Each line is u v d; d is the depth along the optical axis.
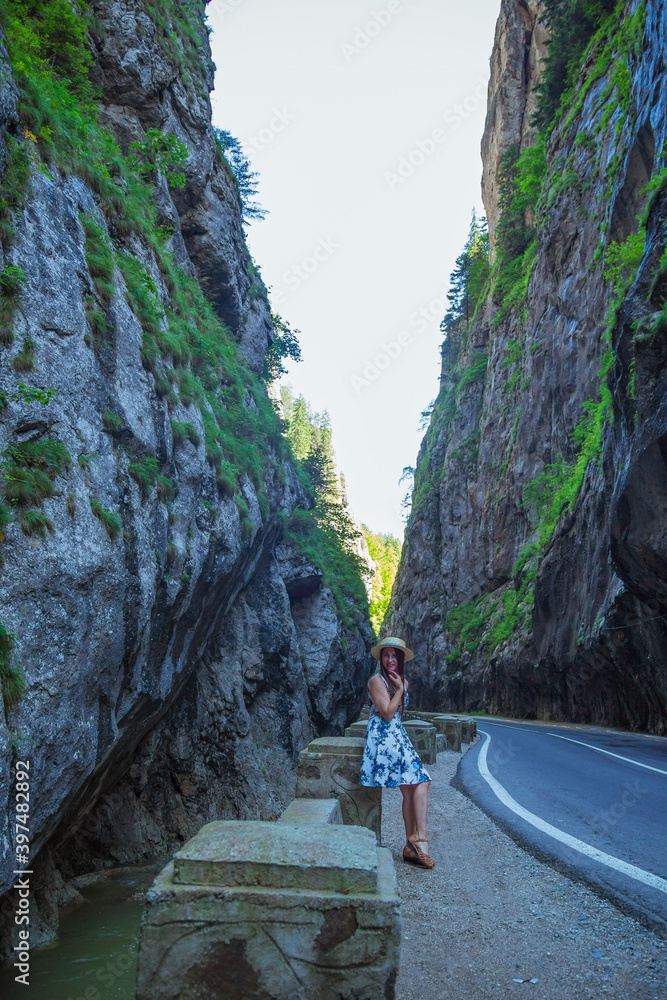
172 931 2.07
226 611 16.45
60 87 10.24
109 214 10.66
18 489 6.05
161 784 13.34
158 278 12.48
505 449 55.62
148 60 17.41
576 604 30.45
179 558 10.00
